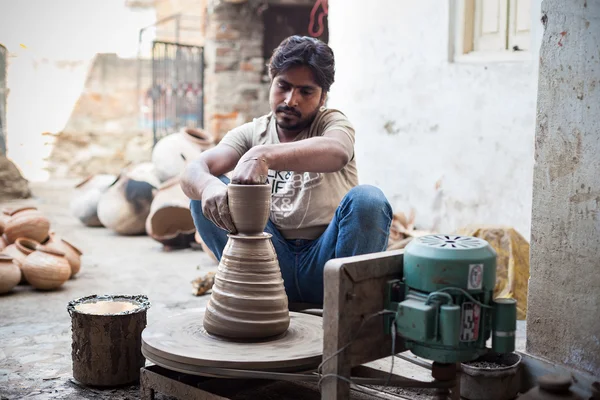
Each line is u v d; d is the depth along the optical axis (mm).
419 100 5000
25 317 3523
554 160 2385
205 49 8914
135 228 6023
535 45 4137
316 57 2623
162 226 5453
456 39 4719
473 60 4594
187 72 10148
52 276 4027
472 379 2338
